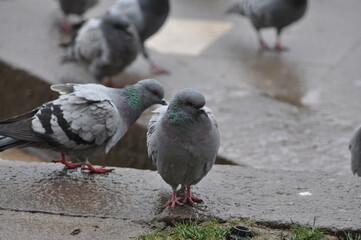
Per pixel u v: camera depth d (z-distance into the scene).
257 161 11.01
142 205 7.52
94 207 7.42
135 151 12.15
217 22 20.34
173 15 20.77
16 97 14.90
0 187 7.86
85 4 17.58
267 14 17.34
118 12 15.74
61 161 8.80
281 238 6.67
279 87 15.24
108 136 8.44
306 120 13.10
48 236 6.69
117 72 14.28
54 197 7.65
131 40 13.86
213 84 14.96
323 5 21.77
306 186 7.97
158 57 16.97
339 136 12.33
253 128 12.48
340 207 7.36
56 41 17.00
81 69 15.04
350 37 18.91
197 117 6.82
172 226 7.12
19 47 16.30
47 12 19.39
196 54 17.52
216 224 6.98
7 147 8.20
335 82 15.57
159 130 7.00
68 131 8.18
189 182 7.31
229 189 7.89
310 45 18.30
